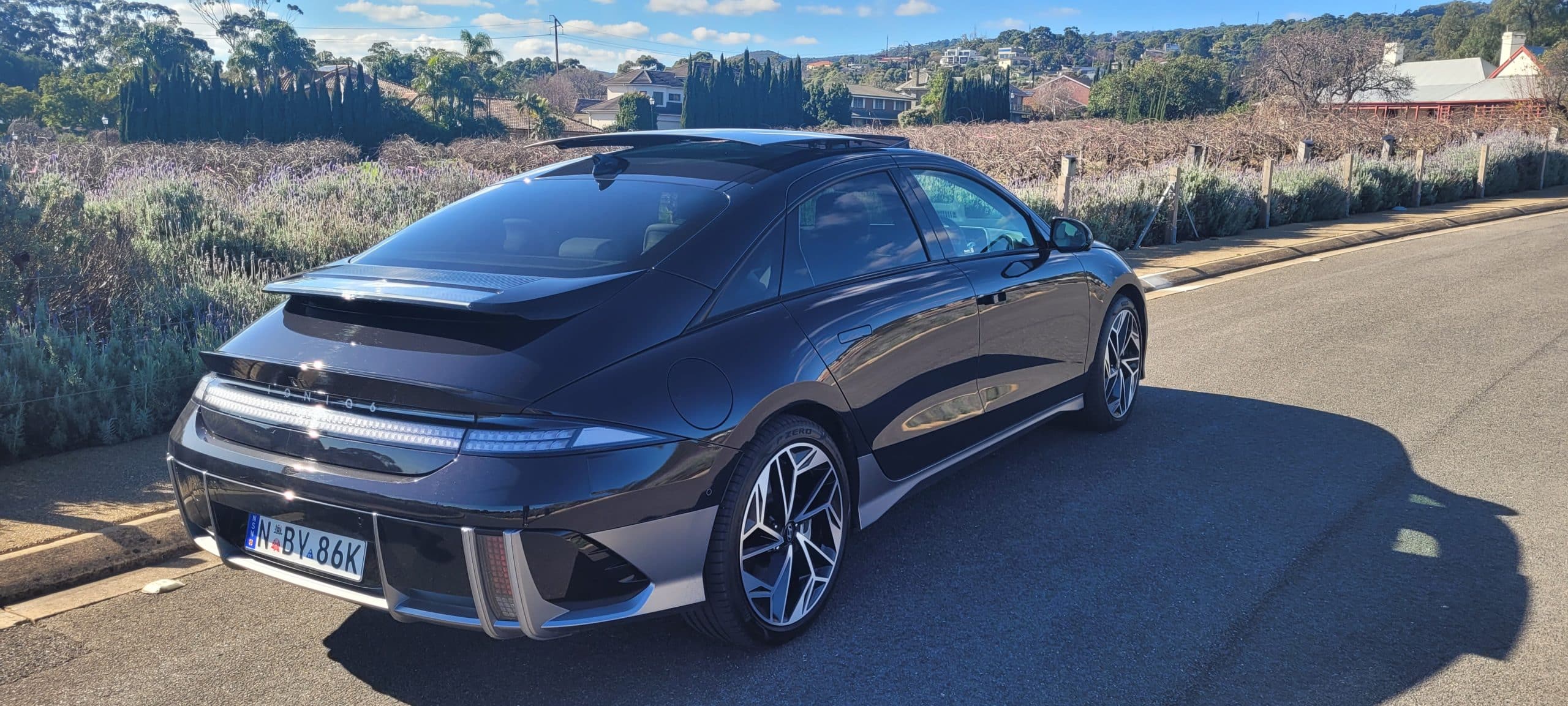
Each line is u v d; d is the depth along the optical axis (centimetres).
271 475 261
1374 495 435
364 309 274
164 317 572
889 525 404
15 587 334
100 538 364
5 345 472
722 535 278
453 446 242
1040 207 1178
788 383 294
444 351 255
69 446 468
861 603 336
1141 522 405
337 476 252
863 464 338
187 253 742
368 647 308
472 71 9400
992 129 3216
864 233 355
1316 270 1147
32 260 571
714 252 298
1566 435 525
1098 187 1345
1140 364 546
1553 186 2530
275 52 9744
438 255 307
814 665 297
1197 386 628
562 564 245
